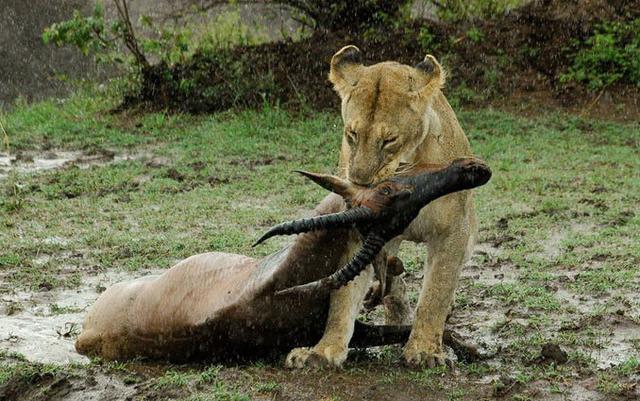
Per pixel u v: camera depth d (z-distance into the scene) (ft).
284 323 27.30
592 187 56.80
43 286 39.22
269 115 75.00
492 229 48.34
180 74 79.66
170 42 81.30
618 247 44.24
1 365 29.27
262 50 81.05
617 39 79.51
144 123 75.36
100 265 42.52
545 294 36.96
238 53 80.84
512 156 65.00
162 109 79.05
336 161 64.64
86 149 69.56
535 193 55.62
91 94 84.74
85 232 48.37
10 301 37.14
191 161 64.95
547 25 81.41
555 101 77.30
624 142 69.46
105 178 59.93
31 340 32.35
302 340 28.17
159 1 88.02
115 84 83.30
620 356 30.19
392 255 29.73
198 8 80.84
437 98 30.17
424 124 28.22
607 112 75.92
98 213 52.26
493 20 82.69
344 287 27.27
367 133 27.32
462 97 77.25
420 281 39.86
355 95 28.04
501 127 72.23
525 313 35.01
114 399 26.61
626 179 58.75
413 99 27.91
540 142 68.80
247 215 51.57
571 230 48.01
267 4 84.43
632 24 80.23
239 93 78.07
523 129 72.08
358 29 81.56
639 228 47.55
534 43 80.89
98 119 77.66
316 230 24.68
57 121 76.89
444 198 28.40
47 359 30.35
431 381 27.32
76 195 56.75
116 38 79.51
